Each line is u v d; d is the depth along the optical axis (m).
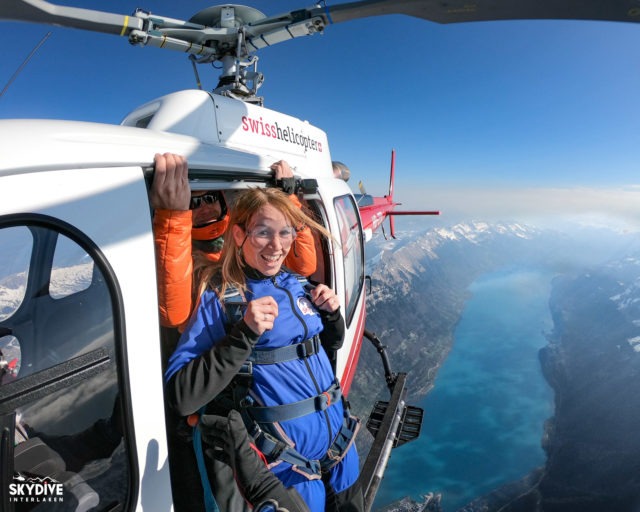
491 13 3.11
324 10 4.10
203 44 4.77
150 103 3.54
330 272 4.17
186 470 2.16
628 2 2.45
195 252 2.29
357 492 2.24
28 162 1.45
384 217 17.05
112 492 1.58
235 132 3.70
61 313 1.52
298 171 4.30
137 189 1.76
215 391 1.73
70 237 1.49
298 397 2.00
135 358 1.65
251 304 1.78
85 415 1.52
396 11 3.63
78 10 3.78
